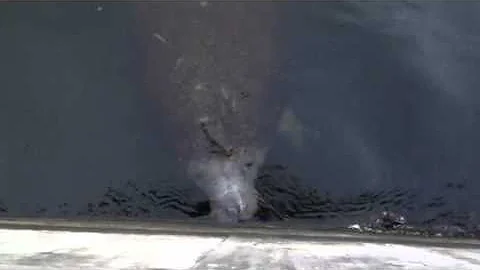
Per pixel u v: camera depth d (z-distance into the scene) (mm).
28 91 10875
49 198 10219
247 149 10211
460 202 9930
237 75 10523
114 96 10773
